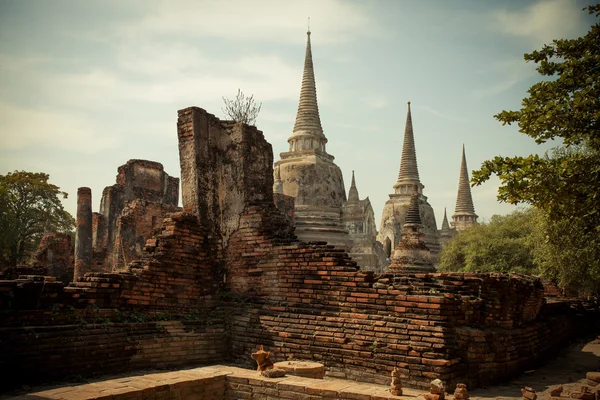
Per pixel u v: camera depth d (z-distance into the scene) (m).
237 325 16.03
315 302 14.95
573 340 24.88
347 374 13.39
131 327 13.91
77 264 29.73
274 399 10.74
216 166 17.97
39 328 11.95
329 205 68.94
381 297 13.73
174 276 15.95
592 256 23.53
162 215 30.44
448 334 12.61
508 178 13.30
